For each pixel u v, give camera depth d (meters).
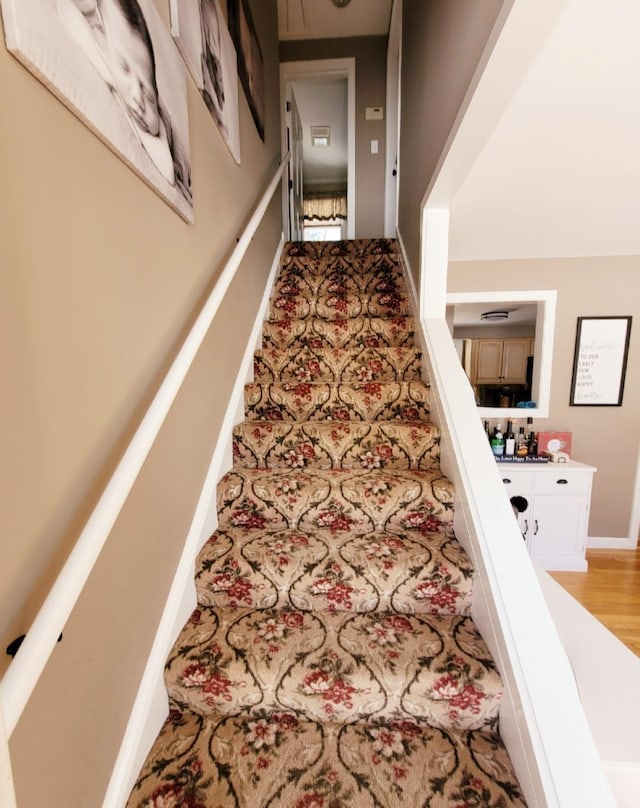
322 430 1.42
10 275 0.45
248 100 1.67
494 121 1.01
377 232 3.54
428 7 1.56
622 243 2.61
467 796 0.72
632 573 2.64
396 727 0.85
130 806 0.70
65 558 0.55
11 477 0.46
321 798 0.71
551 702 0.71
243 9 1.61
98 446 0.63
